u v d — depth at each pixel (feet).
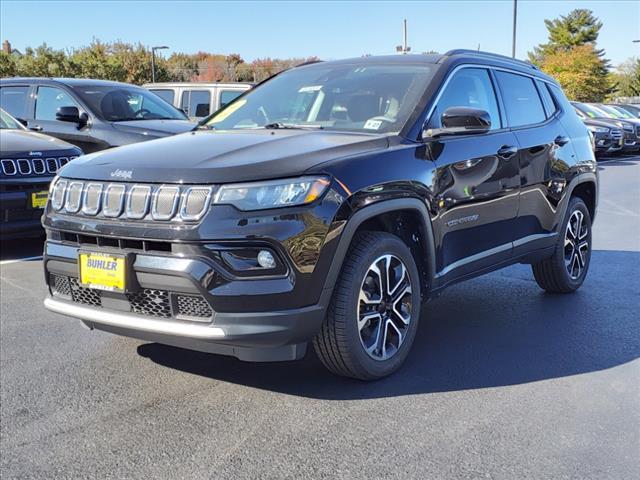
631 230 29.25
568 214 18.08
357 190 11.14
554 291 18.79
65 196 11.82
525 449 9.87
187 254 10.39
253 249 10.37
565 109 18.97
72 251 11.61
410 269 12.62
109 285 11.03
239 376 12.67
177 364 13.26
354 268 11.38
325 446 9.97
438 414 11.03
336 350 11.51
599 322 16.12
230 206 10.34
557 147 17.39
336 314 11.30
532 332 15.35
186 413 11.10
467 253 14.24
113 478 9.16
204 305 10.61
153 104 32.73
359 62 15.70
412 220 12.85
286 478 9.11
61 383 12.33
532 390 12.03
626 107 90.33
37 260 22.81
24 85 31.99
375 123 13.30
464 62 15.05
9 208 21.67
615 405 11.41
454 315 16.78
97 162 11.89
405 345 12.75
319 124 13.92
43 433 10.43
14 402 11.52
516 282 20.22
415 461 9.53
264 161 10.78
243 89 43.55
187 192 10.50
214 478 9.12
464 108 12.92
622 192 42.93
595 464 9.45
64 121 29.78
